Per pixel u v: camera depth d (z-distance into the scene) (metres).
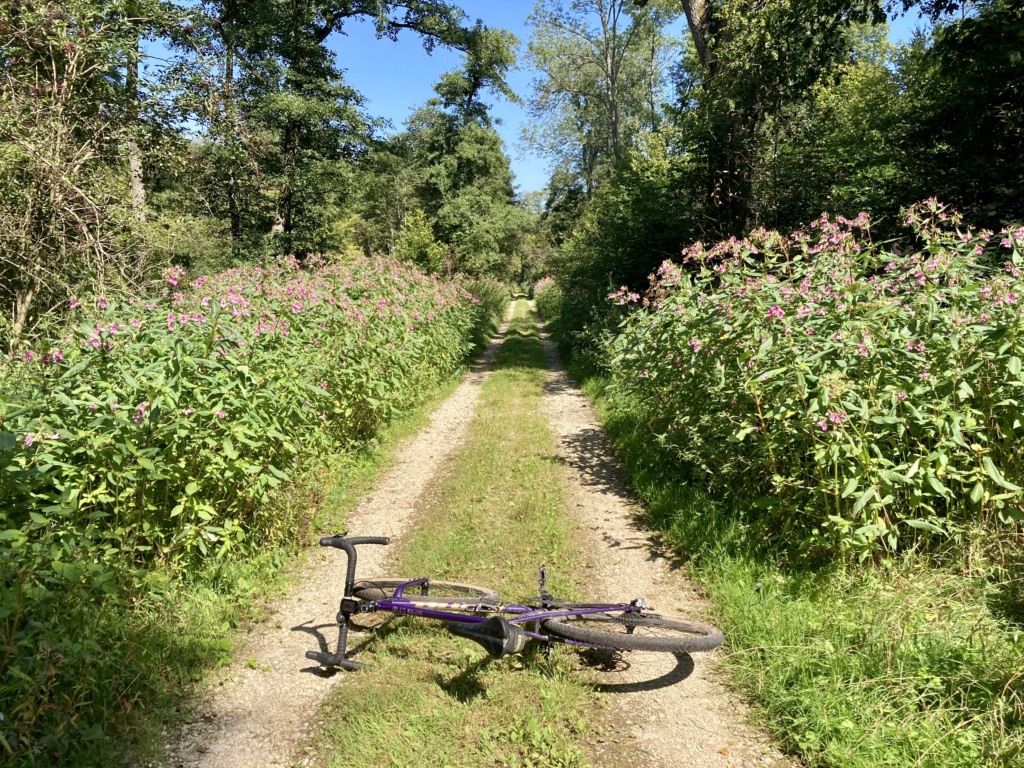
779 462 4.38
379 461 6.88
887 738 2.46
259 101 17.72
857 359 3.94
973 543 3.62
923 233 4.88
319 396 5.88
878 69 14.95
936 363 3.82
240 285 7.75
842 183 10.83
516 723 2.75
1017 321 3.54
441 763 2.53
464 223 35.62
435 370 11.16
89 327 3.87
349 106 20.17
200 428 4.01
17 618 2.53
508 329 26.09
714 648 3.07
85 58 8.82
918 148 10.15
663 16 29.67
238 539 4.07
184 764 2.53
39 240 7.78
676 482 5.68
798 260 5.21
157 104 10.27
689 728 2.75
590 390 10.86
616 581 4.20
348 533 5.04
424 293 11.76
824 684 2.81
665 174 13.76
